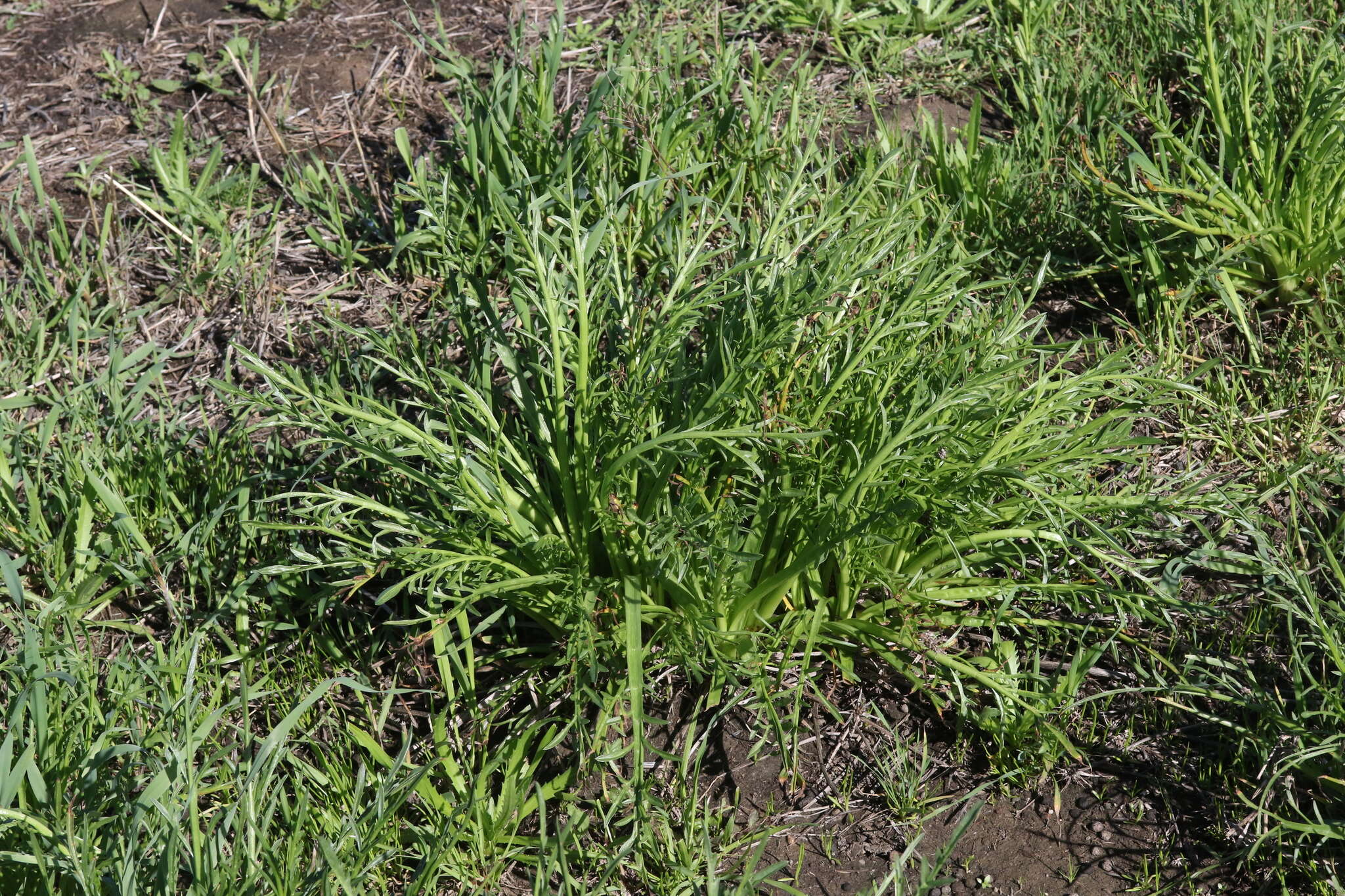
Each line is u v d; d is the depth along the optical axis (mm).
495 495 2160
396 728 2154
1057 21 3027
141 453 2342
